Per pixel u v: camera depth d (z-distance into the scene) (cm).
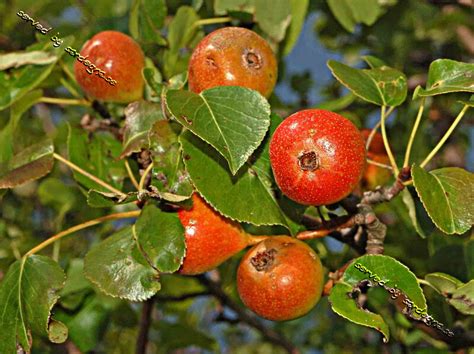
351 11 50
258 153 36
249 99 34
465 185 35
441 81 36
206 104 34
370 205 36
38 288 36
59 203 53
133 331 66
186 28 43
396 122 49
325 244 49
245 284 35
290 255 35
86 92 40
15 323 36
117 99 40
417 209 40
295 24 45
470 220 34
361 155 33
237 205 35
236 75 35
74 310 48
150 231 35
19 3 56
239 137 33
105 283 35
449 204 34
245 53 36
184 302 58
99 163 41
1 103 41
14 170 38
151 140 36
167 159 35
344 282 34
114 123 42
